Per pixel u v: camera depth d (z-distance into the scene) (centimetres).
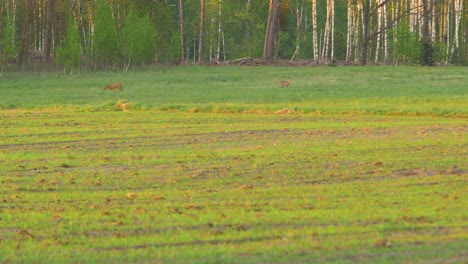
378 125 7969
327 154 6059
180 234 3656
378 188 4641
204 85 13712
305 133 7475
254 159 5928
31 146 7012
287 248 3303
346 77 15138
